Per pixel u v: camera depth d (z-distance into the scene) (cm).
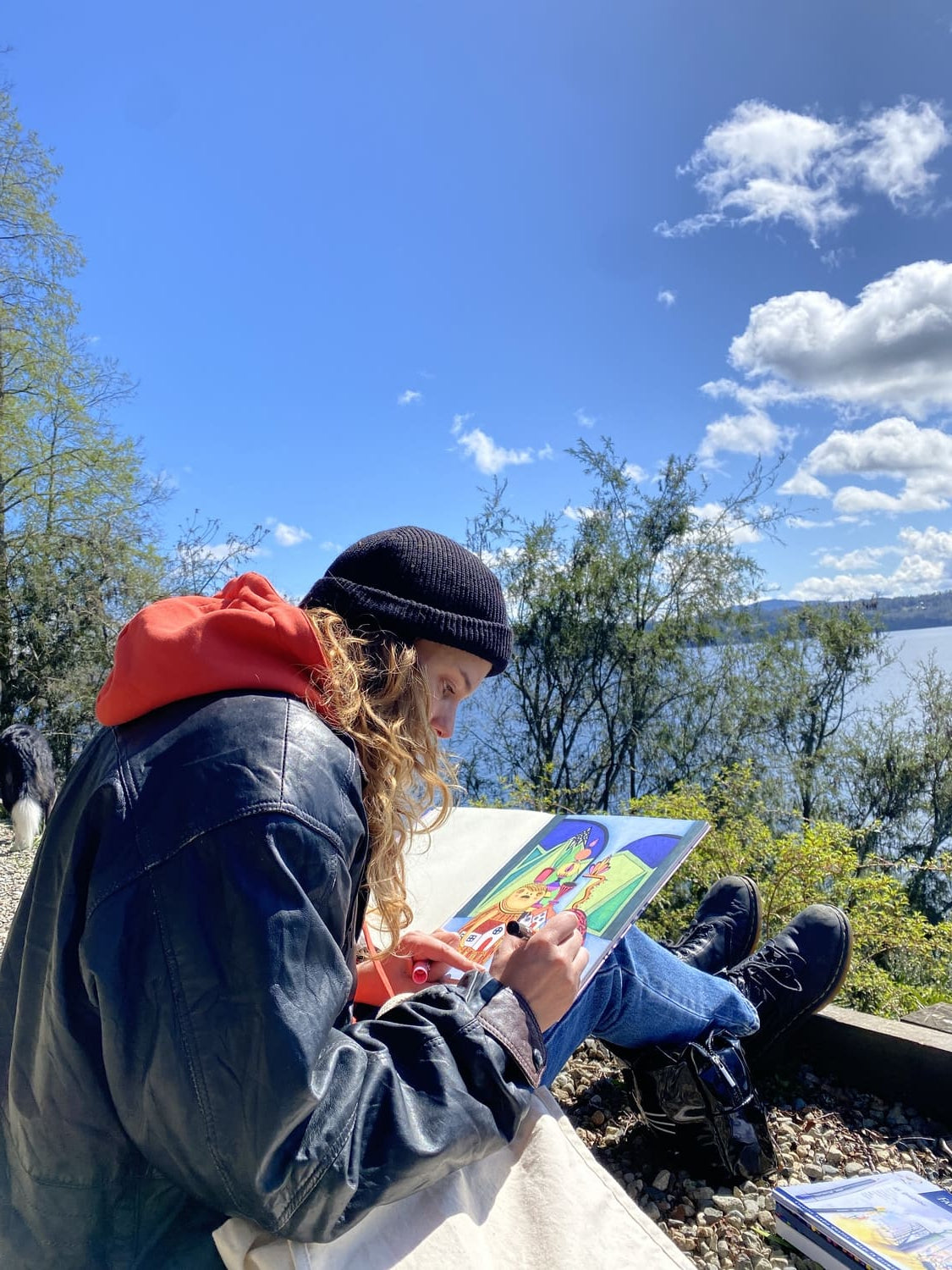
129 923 86
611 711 1802
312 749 92
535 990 110
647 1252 108
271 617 99
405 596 111
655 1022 165
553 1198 114
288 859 86
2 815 893
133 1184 92
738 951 220
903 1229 139
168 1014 83
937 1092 189
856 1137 185
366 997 148
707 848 380
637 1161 181
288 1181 84
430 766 112
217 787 87
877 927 384
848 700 1994
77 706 1512
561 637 1752
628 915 136
